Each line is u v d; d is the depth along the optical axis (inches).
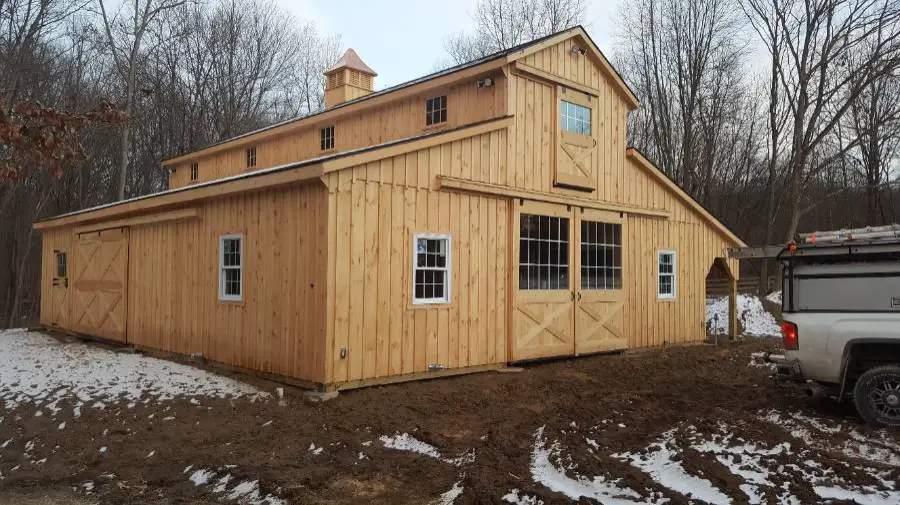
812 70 967.0
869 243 276.7
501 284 437.7
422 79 519.8
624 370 448.5
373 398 334.6
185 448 261.9
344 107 577.3
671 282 598.9
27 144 213.8
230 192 396.5
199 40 1293.1
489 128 424.8
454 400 337.7
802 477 205.0
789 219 1080.2
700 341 627.8
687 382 398.9
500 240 438.3
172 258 466.6
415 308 381.4
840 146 1185.4
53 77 899.4
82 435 281.6
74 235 616.4
